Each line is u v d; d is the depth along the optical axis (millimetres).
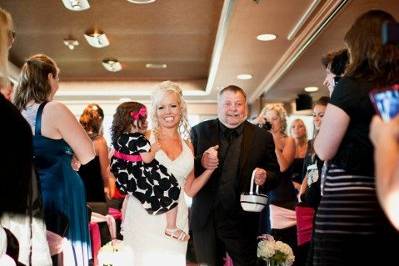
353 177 1817
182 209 2799
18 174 1858
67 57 8164
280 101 9188
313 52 6000
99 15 6074
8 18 1991
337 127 1808
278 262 3100
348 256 1802
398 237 1777
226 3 5008
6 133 1828
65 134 2529
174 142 2812
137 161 2689
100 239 3494
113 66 8492
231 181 3098
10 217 1847
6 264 1812
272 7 4875
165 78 10047
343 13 4668
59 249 2496
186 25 6508
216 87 9250
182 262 2742
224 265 3133
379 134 1024
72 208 2594
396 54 1771
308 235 3105
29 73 2596
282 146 4051
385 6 4465
